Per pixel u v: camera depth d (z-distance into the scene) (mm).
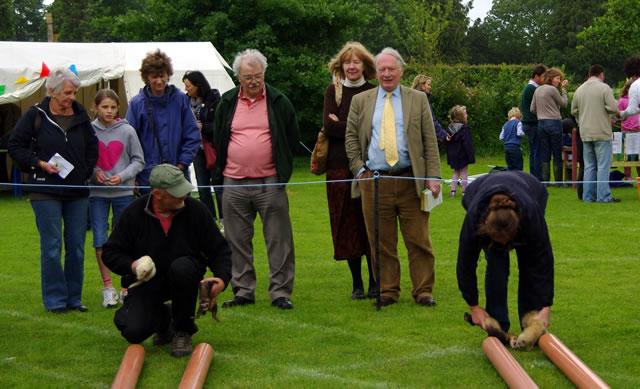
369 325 5551
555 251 8359
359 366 4602
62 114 6055
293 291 6816
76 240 6176
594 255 8109
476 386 4227
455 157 13242
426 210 5988
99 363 4793
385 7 57219
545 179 13742
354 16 23719
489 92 24625
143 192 6625
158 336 5176
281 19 22219
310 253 8625
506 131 14086
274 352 4938
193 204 4871
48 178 5965
